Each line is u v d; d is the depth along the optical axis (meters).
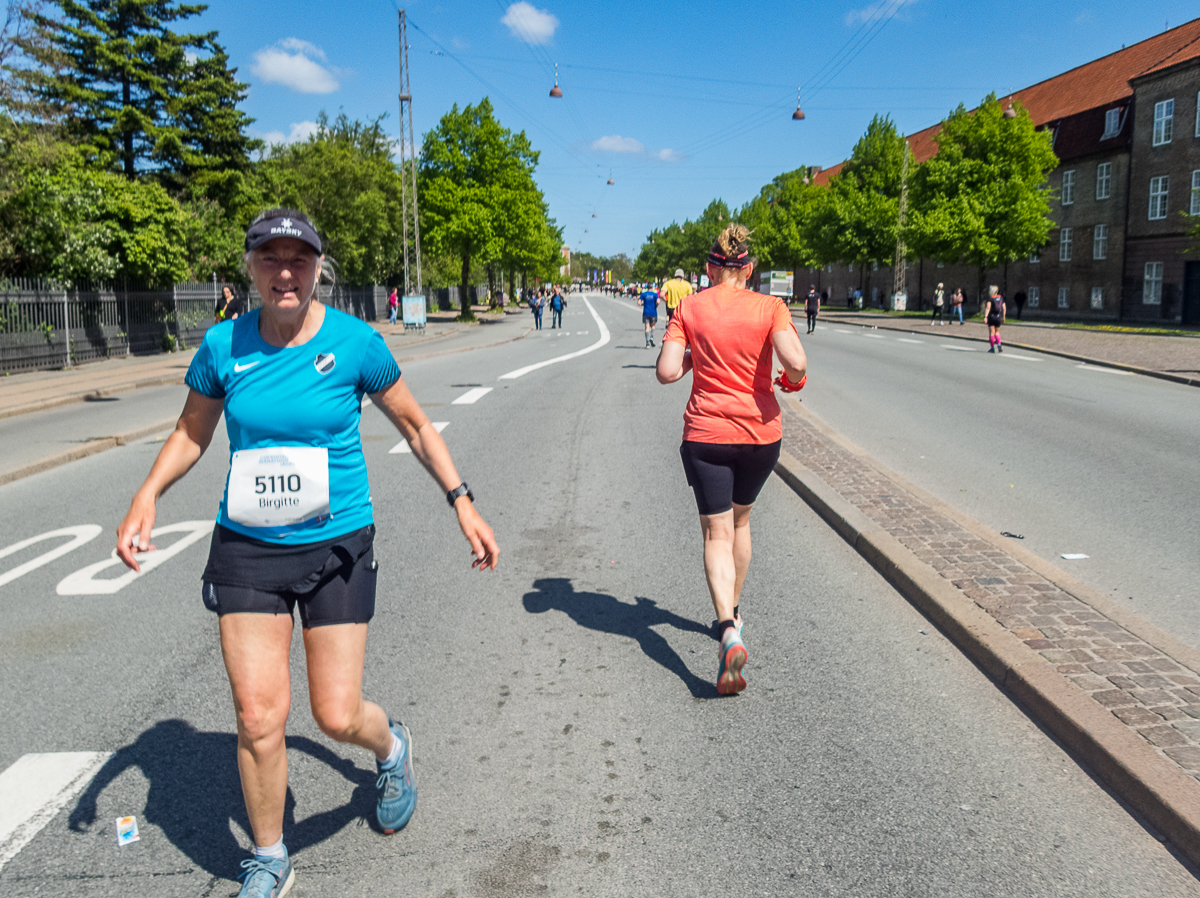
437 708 3.73
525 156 54.97
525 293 108.12
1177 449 9.91
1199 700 3.39
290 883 2.57
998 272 56.47
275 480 2.36
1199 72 40.03
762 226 78.88
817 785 3.09
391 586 5.35
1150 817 2.83
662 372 3.89
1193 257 40.50
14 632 4.76
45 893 2.58
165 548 6.37
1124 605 4.90
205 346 2.43
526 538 6.39
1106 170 46.84
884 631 4.46
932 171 47.31
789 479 7.81
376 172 52.31
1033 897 2.49
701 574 5.50
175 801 3.07
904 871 2.61
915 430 11.21
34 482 8.88
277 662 2.42
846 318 52.34
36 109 22.12
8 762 3.35
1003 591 4.64
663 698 3.79
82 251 22.66
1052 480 8.23
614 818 2.92
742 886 2.56
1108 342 27.89
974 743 3.35
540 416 12.53
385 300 52.16
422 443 2.68
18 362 20.23
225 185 41.56
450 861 2.70
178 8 41.38
